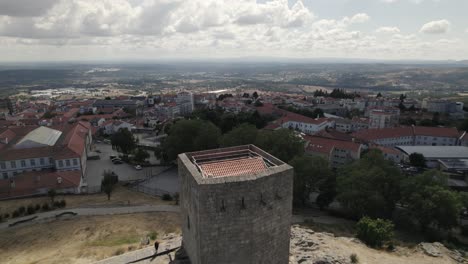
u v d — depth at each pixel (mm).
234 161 27062
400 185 63875
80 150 94312
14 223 55812
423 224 60500
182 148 91562
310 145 106375
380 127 151875
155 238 44469
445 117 181000
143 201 68875
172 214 59375
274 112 169375
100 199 70312
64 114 173875
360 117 177125
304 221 61125
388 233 45094
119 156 112500
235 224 22109
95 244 45062
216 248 22219
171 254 32406
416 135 134375
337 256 34438
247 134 83062
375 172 64562
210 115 142750
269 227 23609
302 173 67500
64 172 80562
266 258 24047
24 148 92000
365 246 42656
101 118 164625
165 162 103062
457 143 129625
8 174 86812
